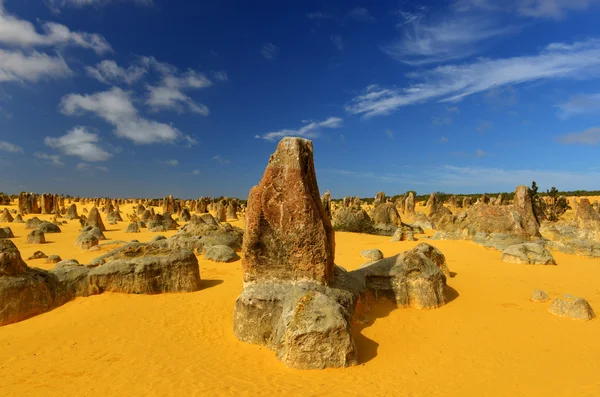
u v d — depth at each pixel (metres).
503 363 9.35
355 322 11.48
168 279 15.76
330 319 9.15
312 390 7.89
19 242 32.06
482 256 22.06
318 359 8.96
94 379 8.49
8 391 7.96
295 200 11.54
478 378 8.56
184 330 11.84
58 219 56.12
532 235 25.72
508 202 61.56
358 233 38.50
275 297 10.83
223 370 8.95
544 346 10.34
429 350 10.10
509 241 24.41
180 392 7.82
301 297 9.92
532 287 15.84
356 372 8.80
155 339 11.08
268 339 10.61
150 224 42.91
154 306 14.08
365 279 13.46
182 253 16.34
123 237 36.62
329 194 43.97
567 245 24.02
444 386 8.16
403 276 13.27
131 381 8.38
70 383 8.31
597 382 8.27
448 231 30.34
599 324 11.71
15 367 9.19
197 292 15.95
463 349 10.17
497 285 15.91
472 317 12.38
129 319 12.74
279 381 8.32
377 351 9.95
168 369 8.99
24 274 13.40
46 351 10.19
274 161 11.91
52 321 12.52
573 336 10.91
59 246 29.62
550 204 57.34
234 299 14.92
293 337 9.02
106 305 14.06
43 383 8.32
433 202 61.72
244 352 10.09
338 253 25.17
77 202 114.69
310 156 12.48
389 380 8.41
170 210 76.62
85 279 15.33
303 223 11.45
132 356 9.82
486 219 26.94
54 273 15.24
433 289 13.22
